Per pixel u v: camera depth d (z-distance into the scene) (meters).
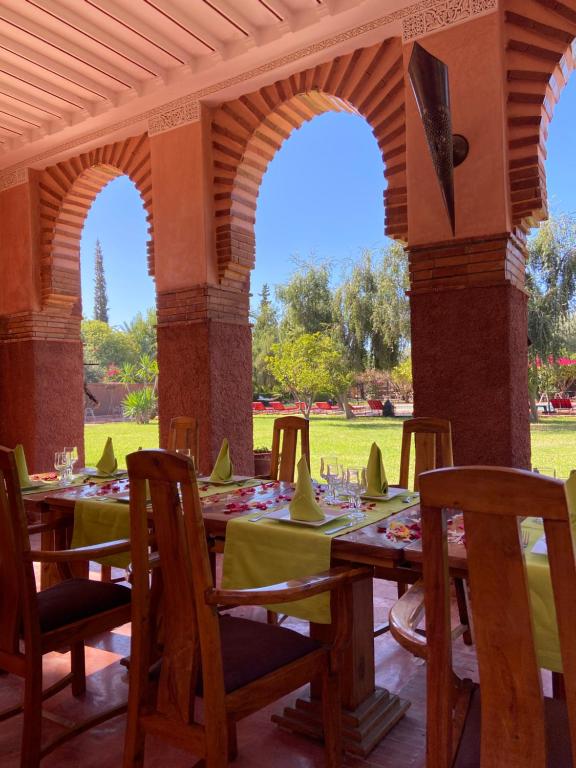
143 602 1.59
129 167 5.11
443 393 3.50
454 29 3.43
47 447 5.73
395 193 3.79
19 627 1.86
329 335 15.21
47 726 2.11
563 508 0.93
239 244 4.64
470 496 1.01
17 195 5.75
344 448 11.28
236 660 1.60
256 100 4.42
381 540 1.79
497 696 1.04
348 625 1.78
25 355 5.71
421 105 3.30
